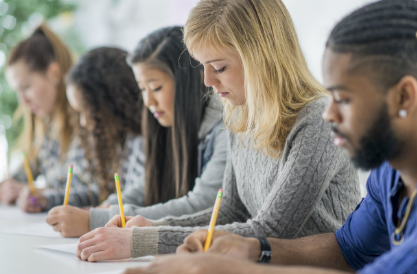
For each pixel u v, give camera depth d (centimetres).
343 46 74
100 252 104
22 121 310
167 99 162
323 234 104
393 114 73
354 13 77
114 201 174
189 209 145
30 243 128
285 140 114
